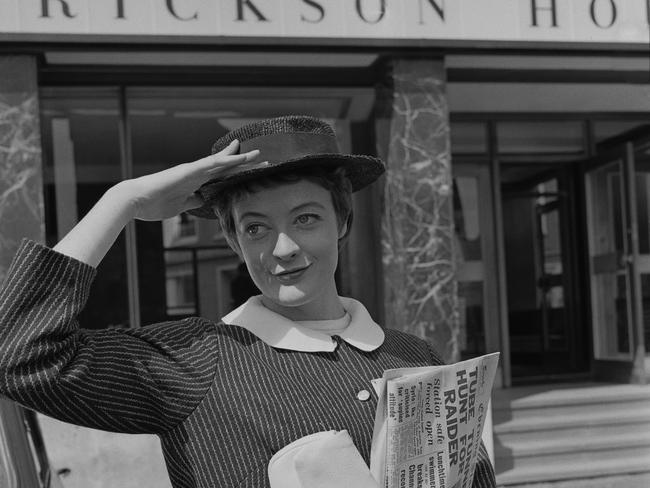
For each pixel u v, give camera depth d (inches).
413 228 192.1
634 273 255.9
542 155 274.7
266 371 48.9
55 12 171.8
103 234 46.2
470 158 269.0
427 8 187.8
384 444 45.4
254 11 180.1
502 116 269.3
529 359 310.2
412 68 192.4
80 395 42.3
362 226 215.0
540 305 304.5
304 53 187.2
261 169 48.0
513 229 310.0
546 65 216.5
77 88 204.2
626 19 197.3
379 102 203.3
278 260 50.3
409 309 191.0
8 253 174.1
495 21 191.3
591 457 223.1
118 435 177.8
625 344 265.1
